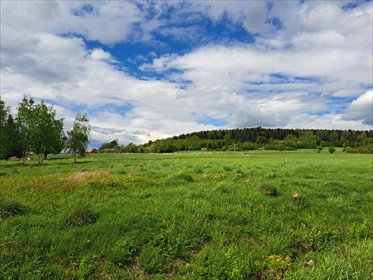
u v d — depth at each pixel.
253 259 6.45
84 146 48.28
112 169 23.95
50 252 6.41
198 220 8.41
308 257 6.89
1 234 6.92
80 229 7.46
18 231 7.18
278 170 20.55
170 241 7.19
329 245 7.66
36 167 31.72
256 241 7.73
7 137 42.47
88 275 5.82
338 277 5.48
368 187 15.03
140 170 21.61
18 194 11.92
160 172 19.47
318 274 5.58
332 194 12.82
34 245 6.64
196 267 6.18
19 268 5.76
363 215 10.38
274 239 7.54
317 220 9.53
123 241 6.94
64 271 5.89
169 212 8.86
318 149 109.69
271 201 10.88
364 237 8.34
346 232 8.55
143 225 7.88
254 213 9.49
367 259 6.35
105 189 12.83
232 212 9.30
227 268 6.01
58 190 12.55
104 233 7.36
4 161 53.28
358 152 100.12
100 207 9.42
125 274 5.93
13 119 43.12
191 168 22.28
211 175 17.05
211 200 10.76
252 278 5.87
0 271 5.58
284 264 6.36
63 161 47.97
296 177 17.20
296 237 8.00
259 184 13.73
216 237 7.62
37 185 13.84
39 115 42.69
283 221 9.20
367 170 22.86
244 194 11.62
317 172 20.39
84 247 6.75
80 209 8.39
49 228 7.60
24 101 42.28
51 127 44.38
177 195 11.43
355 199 12.29
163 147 127.31
